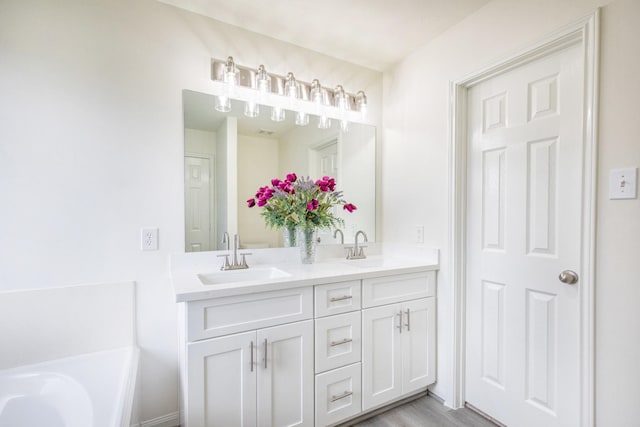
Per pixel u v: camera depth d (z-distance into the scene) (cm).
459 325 183
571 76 137
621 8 114
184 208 169
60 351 142
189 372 123
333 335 157
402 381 179
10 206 134
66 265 144
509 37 153
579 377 126
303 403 148
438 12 170
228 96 175
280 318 142
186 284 136
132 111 156
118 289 153
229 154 182
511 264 161
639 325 110
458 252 182
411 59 212
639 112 110
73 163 144
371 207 234
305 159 206
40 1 139
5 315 133
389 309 175
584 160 125
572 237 137
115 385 122
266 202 188
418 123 207
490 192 172
